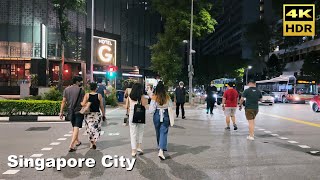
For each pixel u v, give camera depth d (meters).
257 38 88.69
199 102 40.78
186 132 14.05
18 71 38.25
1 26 36.75
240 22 126.88
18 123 17.03
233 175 7.25
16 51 37.31
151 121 18.20
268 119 20.42
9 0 37.00
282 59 97.00
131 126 9.23
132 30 56.41
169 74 41.78
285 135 13.41
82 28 43.25
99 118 10.21
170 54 41.69
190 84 36.88
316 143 11.50
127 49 55.16
